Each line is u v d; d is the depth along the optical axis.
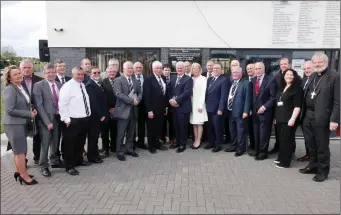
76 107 4.33
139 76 5.45
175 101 5.31
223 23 6.81
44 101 4.28
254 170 4.52
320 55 4.04
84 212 3.20
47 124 4.12
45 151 4.28
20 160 3.92
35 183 3.99
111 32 6.88
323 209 3.27
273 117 5.00
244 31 6.84
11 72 3.78
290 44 6.87
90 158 4.84
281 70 4.99
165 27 6.85
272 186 3.90
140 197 3.56
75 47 6.93
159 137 5.67
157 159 5.06
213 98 5.43
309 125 4.27
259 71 5.00
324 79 4.02
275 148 5.49
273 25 6.81
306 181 4.08
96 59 7.11
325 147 4.06
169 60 6.95
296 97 4.39
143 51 7.08
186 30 6.86
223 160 5.00
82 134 4.62
